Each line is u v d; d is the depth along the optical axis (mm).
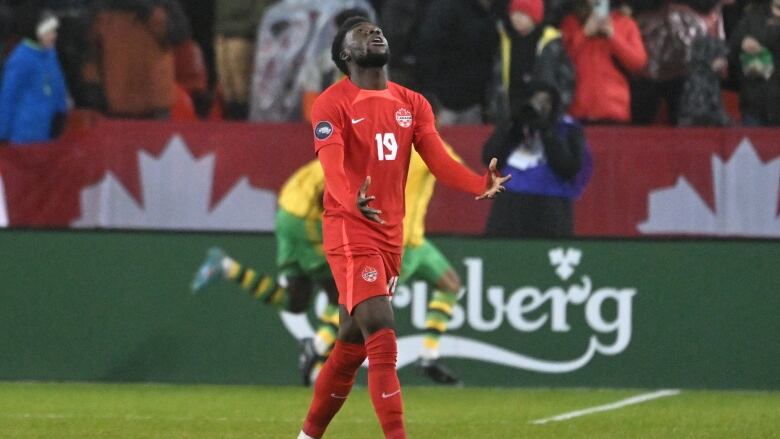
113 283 35438
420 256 33781
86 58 40969
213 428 26438
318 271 33469
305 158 37250
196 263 35375
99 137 37500
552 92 35250
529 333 35500
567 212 36062
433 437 25344
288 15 39594
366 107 20172
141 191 37469
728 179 36844
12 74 38719
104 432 25672
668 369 35594
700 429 26969
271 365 35344
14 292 35406
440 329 34219
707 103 39250
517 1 37594
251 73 40688
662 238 35656
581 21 38625
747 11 40125
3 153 37594
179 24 40562
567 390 35094
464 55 38656
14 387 33875
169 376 35406
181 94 41000
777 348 35625
